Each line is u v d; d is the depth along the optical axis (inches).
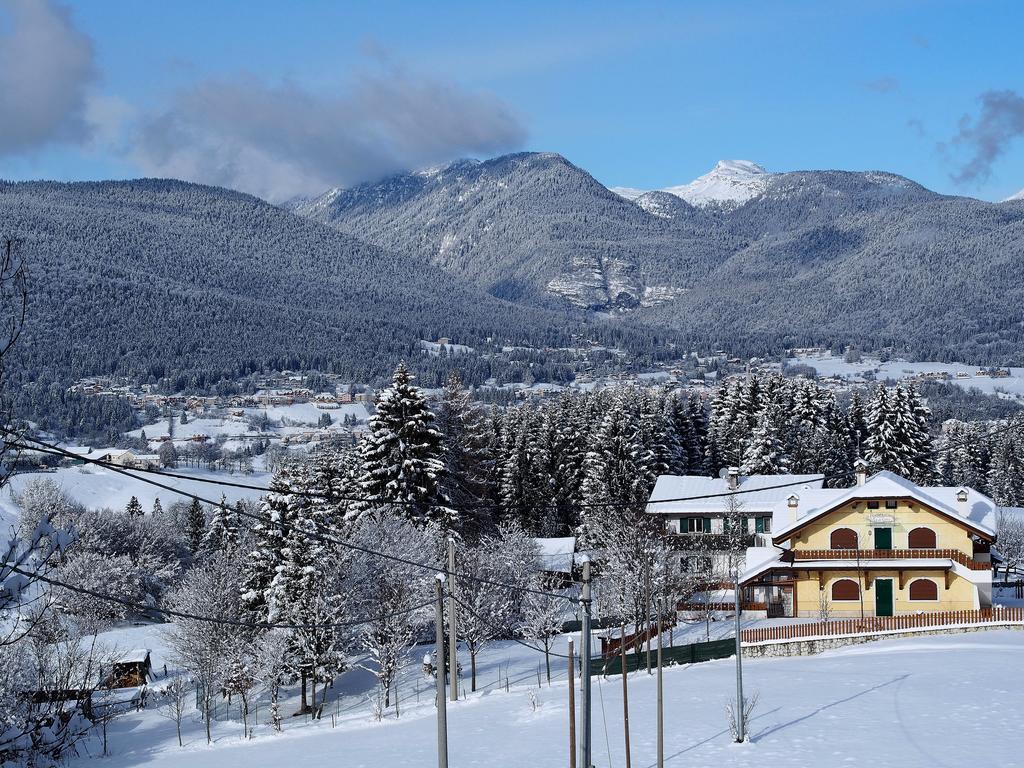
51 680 1393.9
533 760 1696.6
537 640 3043.8
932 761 1507.1
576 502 4439.0
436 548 2987.2
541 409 5457.7
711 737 1742.1
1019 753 1521.9
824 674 2207.2
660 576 2817.4
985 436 6781.5
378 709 2294.5
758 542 3535.9
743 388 5334.6
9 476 613.6
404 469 3228.3
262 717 2578.7
